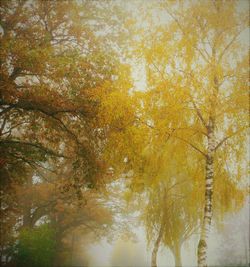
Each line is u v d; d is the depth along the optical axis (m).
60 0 13.72
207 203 9.66
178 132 10.34
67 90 11.39
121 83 9.88
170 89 9.34
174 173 12.97
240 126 9.23
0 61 10.99
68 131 12.22
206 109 9.41
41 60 11.06
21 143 12.39
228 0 10.73
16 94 11.04
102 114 10.45
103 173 12.07
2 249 20.30
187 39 10.27
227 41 10.63
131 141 9.70
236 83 9.55
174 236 16.34
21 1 13.47
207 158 9.98
